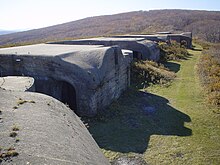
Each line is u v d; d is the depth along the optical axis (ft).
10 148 10.69
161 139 23.84
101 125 26.50
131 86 40.73
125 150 21.71
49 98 18.76
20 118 14.05
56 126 14.24
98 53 31.24
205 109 31.63
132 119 28.37
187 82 44.78
